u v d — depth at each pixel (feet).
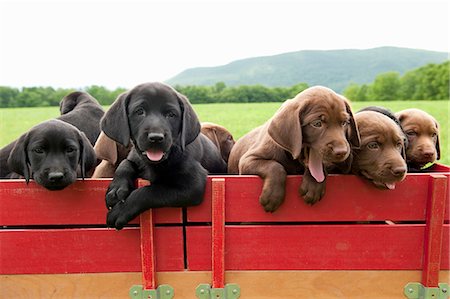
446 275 4.09
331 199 4.00
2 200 3.95
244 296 4.08
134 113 3.93
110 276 4.04
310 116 3.84
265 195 3.90
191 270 4.04
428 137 4.78
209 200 4.00
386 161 3.83
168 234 4.00
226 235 4.00
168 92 4.00
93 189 3.97
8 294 4.05
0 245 3.98
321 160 3.92
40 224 3.99
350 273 4.06
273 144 4.18
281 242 4.01
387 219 4.02
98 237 4.00
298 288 4.07
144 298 4.00
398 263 4.05
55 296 4.05
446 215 4.04
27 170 3.95
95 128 5.70
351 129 3.95
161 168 3.95
